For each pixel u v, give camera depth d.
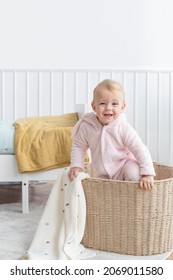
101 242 1.96
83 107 3.01
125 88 3.96
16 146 2.56
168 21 3.96
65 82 3.92
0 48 3.85
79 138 2.12
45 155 2.58
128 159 2.05
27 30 3.86
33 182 3.51
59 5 3.88
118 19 3.93
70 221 1.92
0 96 3.84
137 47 3.96
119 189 1.89
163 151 3.97
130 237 1.90
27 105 3.86
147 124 3.97
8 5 3.84
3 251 1.92
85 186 1.95
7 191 3.24
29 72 3.88
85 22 3.91
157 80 3.97
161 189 1.89
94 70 3.80
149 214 1.89
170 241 1.99
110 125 2.02
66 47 3.91
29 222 2.37
